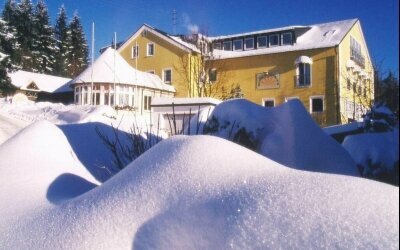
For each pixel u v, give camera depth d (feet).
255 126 15.34
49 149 10.67
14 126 53.83
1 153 10.41
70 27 201.16
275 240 4.71
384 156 14.51
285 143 14.56
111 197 6.50
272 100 89.81
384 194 4.86
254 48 94.43
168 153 6.82
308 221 4.73
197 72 94.84
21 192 8.68
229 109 16.12
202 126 18.42
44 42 176.55
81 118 54.95
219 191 5.70
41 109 68.64
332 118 82.89
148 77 92.27
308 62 85.10
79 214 6.52
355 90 77.56
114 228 5.91
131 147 16.35
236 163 6.25
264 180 5.64
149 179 6.42
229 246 4.92
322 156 14.55
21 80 113.29
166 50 98.58
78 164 11.02
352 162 15.10
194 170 6.23
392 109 20.10
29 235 6.65
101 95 84.79
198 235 5.30
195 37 98.07
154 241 5.55
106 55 88.69
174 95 96.58
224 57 94.43
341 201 4.83
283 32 90.74
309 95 85.81
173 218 5.65
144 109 88.12
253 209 5.14
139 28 101.71
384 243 4.22
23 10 169.48
